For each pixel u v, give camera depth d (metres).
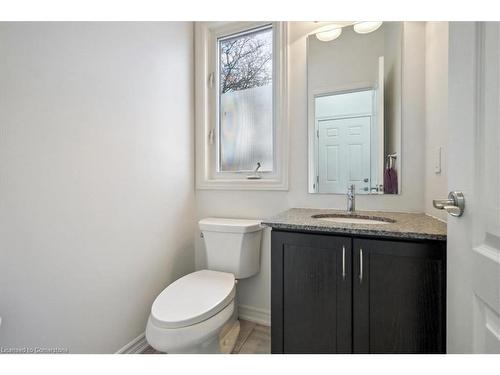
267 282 1.68
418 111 1.37
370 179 1.48
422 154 1.36
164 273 1.59
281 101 1.65
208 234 1.60
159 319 1.03
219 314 1.15
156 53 1.53
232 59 1.88
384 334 0.97
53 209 1.02
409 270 0.93
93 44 1.17
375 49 1.46
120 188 1.30
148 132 1.48
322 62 1.57
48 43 1.00
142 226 1.43
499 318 0.52
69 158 1.07
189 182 1.84
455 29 0.70
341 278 1.04
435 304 0.90
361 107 1.50
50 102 1.01
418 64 1.37
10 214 0.90
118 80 1.29
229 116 1.89
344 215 1.38
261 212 1.72
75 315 1.10
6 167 0.89
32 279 0.96
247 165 1.83
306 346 1.10
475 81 0.61
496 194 0.53
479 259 0.59
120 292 1.30
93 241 1.17
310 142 1.60
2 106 0.88
